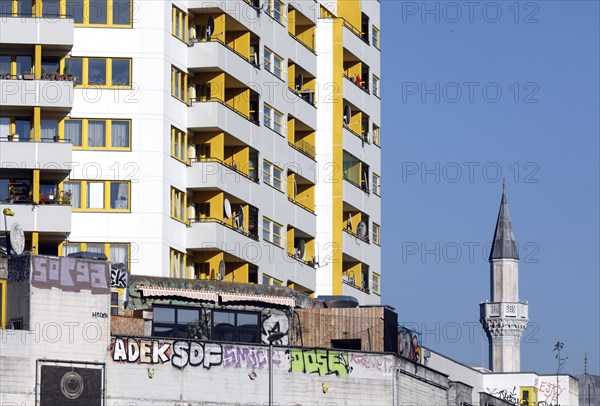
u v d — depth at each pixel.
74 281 134.50
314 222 180.12
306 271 178.00
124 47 162.12
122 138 161.38
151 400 136.50
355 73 188.88
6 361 131.38
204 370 139.12
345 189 183.12
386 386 146.75
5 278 134.88
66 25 159.62
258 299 150.62
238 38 169.75
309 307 155.88
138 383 136.00
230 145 168.75
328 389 144.25
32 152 157.50
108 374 134.88
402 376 149.00
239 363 140.62
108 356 135.12
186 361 138.38
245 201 167.62
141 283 147.00
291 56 177.38
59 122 160.38
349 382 145.25
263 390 141.50
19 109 158.88
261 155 170.88
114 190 160.75
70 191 159.38
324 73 183.12
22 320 133.12
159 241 160.25
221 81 166.00
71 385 133.38
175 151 163.25
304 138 182.25
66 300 134.00
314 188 181.25
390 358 147.38
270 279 171.25
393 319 155.25
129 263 160.00
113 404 134.88
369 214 189.38
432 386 155.00
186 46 165.38
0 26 158.75
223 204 165.00
